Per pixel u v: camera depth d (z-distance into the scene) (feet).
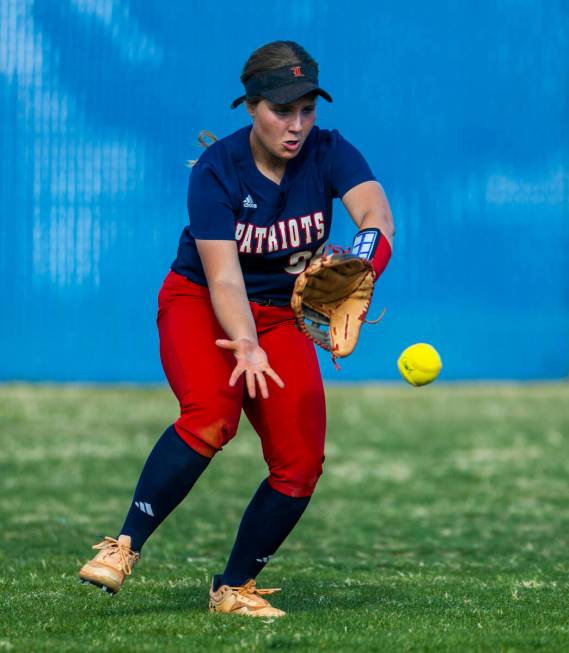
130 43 171.32
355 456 129.70
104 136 172.65
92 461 124.26
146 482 51.70
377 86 175.83
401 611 54.95
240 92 171.42
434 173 177.99
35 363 175.83
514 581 65.57
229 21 170.81
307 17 172.65
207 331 52.65
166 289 54.70
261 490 53.31
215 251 50.75
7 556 74.90
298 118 49.96
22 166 172.24
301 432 52.21
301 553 81.05
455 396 173.58
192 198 51.37
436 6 175.63
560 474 118.93
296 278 53.31
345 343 50.57
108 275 174.60
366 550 82.84
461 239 179.63
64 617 52.80
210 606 54.90
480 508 101.71
